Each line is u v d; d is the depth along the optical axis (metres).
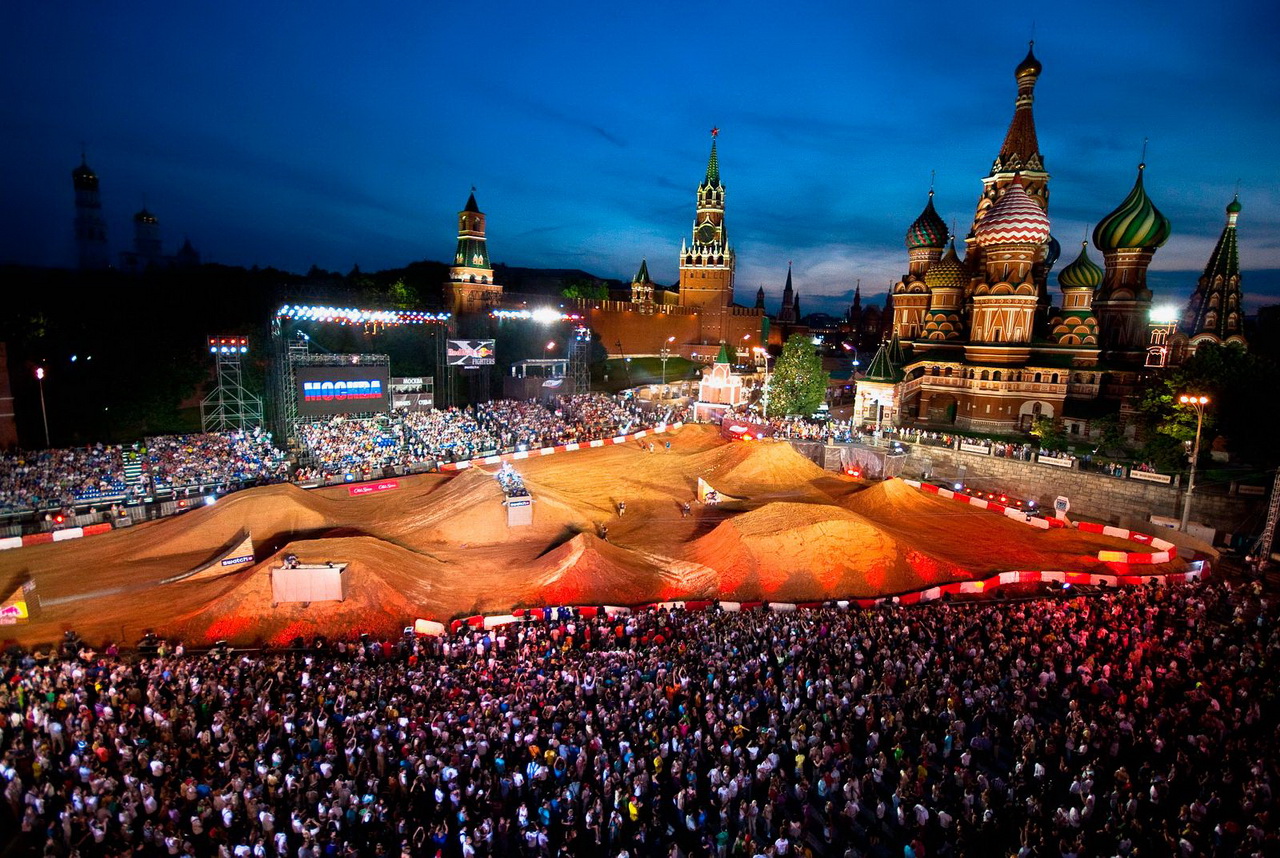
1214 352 51.31
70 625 32.62
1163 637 28.97
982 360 73.44
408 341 91.25
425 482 56.38
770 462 59.16
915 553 41.25
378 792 20.28
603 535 45.78
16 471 48.22
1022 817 19.30
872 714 23.36
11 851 17.77
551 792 20.48
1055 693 25.81
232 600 33.91
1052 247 93.88
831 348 174.25
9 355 60.94
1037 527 48.44
